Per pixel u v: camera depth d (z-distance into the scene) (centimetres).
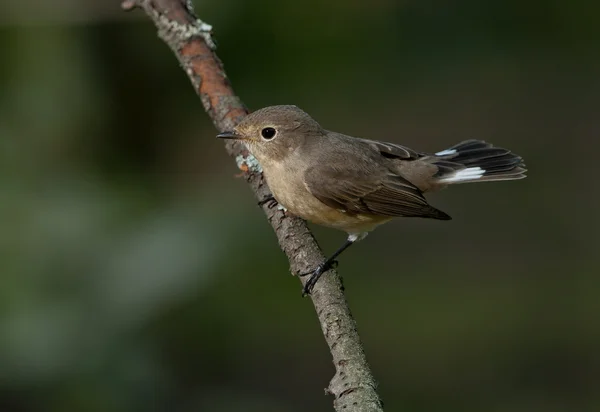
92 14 1016
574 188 1598
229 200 1205
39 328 848
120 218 938
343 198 855
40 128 990
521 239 1513
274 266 1275
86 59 1020
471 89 1683
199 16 1071
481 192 1648
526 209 1584
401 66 1392
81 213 921
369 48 1296
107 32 1039
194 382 1042
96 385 855
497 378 1216
